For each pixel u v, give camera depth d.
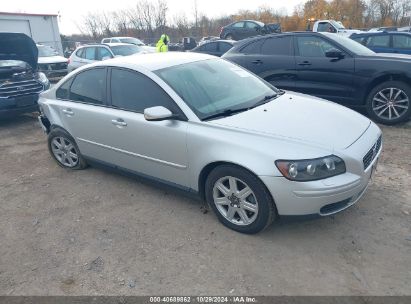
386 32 11.04
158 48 13.34
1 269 3.12
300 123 3.31
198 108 3.50
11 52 8.28
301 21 45.56
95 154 4.53
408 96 5.84
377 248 3.05
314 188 2.87
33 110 7.86
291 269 2.88
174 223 3.60
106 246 3.32
